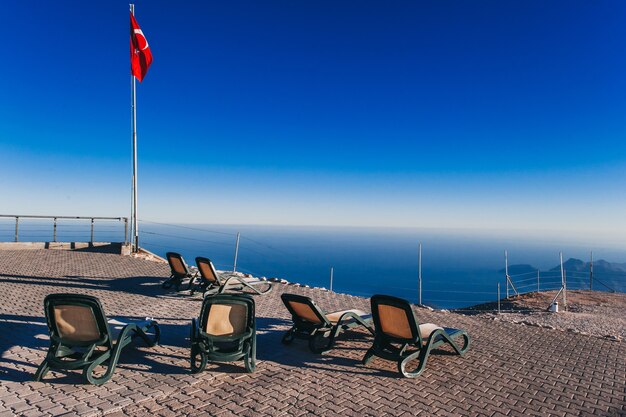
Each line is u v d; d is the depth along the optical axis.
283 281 12.40
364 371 5.12
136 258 15.62
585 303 16.58
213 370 4.91
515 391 4.66
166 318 7.48
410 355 5.04
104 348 4.92
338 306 9.69
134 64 15.06
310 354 5.73
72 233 17.11
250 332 4.89
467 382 4.88
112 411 3.77
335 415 3.86
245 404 4.03
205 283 9.81
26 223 16.55
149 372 4.75
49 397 3.99
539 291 20.23
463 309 17.36
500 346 6.54
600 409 4.24
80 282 10.75
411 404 4.18
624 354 6.29
